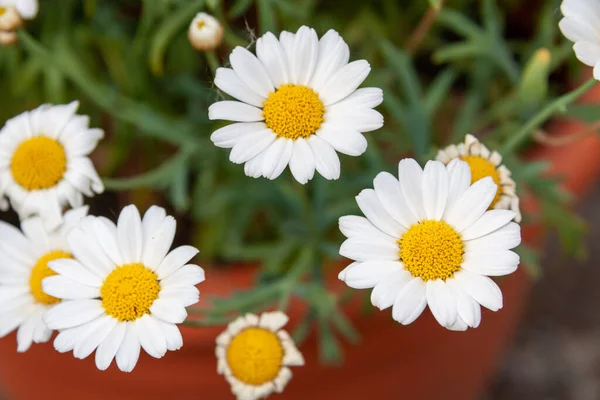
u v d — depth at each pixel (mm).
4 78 439
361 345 381
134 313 305
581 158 398
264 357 325
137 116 388
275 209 412
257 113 311
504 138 405
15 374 410
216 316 343
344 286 372
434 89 394
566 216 390
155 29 408
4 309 325
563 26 315
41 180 335
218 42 339
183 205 375
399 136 406
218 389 381
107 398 393
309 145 310
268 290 352
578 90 326
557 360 583
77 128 336
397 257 303
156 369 373
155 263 306
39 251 330
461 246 303
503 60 399
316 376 388
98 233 309
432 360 411
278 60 312
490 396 576
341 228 302
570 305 599
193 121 406
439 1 368
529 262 359
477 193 302
